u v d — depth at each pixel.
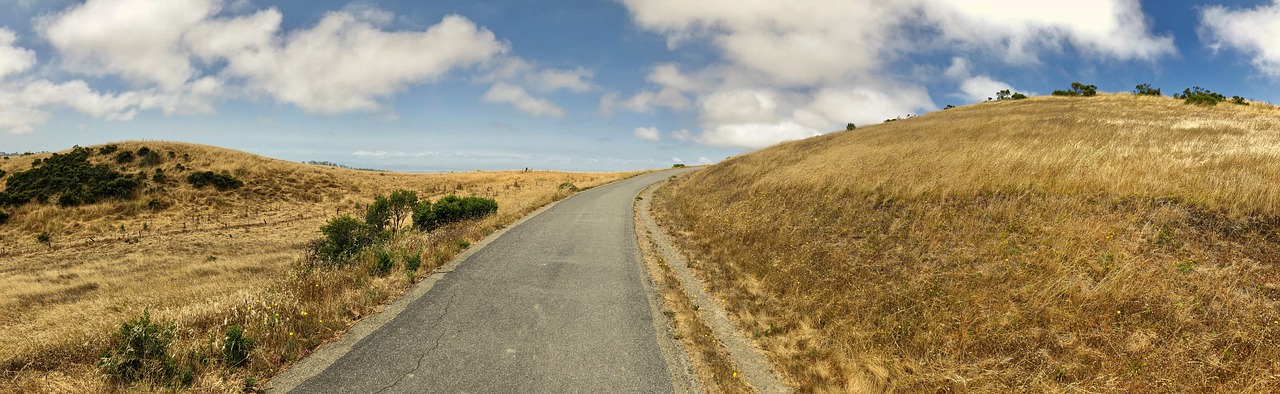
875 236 9.56
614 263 9.85
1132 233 7.49
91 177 28.73
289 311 5.79
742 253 10.24
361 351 5.27
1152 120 24.62
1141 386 4.57
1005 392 4.71
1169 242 7.06
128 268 14.47
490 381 4.68
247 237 20.88
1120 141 16.16
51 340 5.10
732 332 6.36
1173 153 12.66
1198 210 7.78
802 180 15.71
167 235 21.69
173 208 27.50
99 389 4.06
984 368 5.11
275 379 4.59
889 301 6.71
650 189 29.06
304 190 34.75
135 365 4.40
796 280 7.99
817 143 32.41
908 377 5.09
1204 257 6.56
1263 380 4.41
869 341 5.86
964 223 9.11
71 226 23.48
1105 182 9.53
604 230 13.98
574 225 14.82
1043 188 10.07
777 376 5.20
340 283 7.40
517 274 8.77
